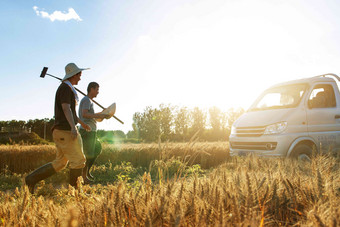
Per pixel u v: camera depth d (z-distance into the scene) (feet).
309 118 19.19
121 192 5.17
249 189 4.44
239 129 21.42
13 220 5.18
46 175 12.44
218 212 3.95
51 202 6.02
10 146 27.50
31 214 5.57
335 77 21.61
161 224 4.24
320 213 4.02
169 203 4.76
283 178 5.74
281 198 5.11
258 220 4.01
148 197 5.20
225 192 4.90
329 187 5.13
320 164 6.72
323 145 19.13
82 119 18.21
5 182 20.02
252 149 19.95
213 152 27.81
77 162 12.73
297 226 4.42
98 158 28.02
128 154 29.01
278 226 4.53
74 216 4.35
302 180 5.85
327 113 19.77
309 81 20.84
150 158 28.63
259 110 22.20
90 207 5.48
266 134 19.01
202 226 4.06
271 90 23.47
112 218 4.36
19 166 24.47
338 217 3.72
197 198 4.99
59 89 13.07
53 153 25.94
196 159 26.89
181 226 4.17
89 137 18.29
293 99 20.52
